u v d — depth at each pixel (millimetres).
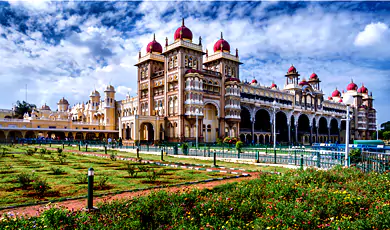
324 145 38656
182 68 61344
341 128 111188
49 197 12664
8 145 58938
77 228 8141
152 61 70750
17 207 11117
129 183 16031
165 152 38375
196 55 64250
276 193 11000
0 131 75375
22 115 108750
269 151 40969
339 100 114500
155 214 8922
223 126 67125
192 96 60344
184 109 61000
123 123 67188
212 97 65625
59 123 83812
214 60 70062
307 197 10250
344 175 14031
